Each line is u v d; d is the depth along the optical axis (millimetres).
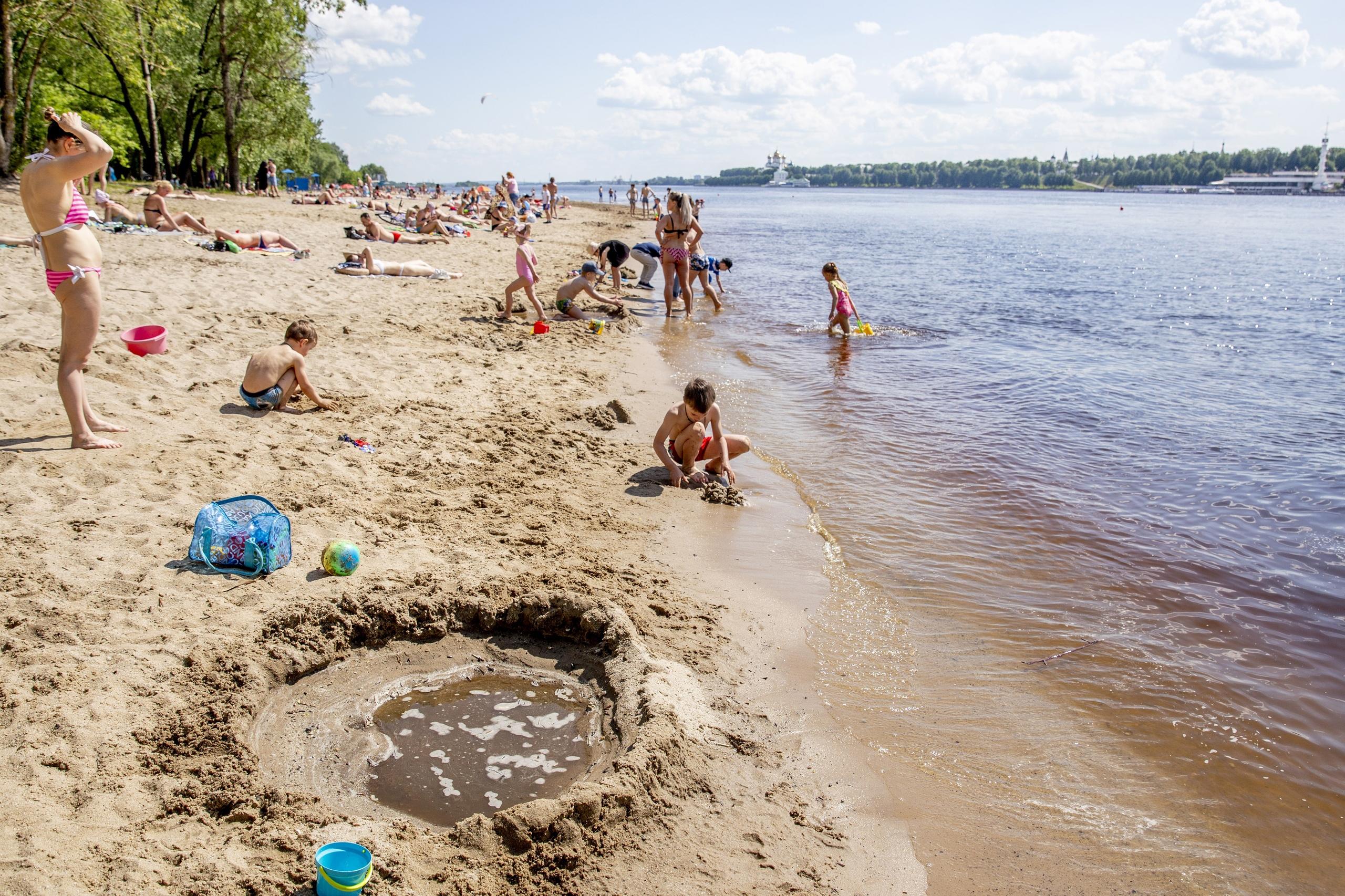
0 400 6559
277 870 2797
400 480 6281
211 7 34188
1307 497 6875
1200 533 6230
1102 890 3084
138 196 24922
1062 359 12336
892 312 16781
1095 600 5250
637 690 3932
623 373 10383
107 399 6902
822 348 12805
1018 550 5941
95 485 5430
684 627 4691
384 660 4301
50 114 5418
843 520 6430
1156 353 12859
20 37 24969
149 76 30141
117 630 3996
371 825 3078
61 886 2566
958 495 6941
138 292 10969
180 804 3049
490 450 7148
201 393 7406
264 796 3150
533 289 13344
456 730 3809
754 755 3701
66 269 5625
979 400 9938
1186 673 4480
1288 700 4254
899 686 4340
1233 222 69000
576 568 5176
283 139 41031
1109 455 7922
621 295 17281
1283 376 11367
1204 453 8000
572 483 6738
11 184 22125
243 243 16016
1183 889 3102
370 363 9250
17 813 2826
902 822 3398
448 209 35156
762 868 3074
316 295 12398
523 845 3023
